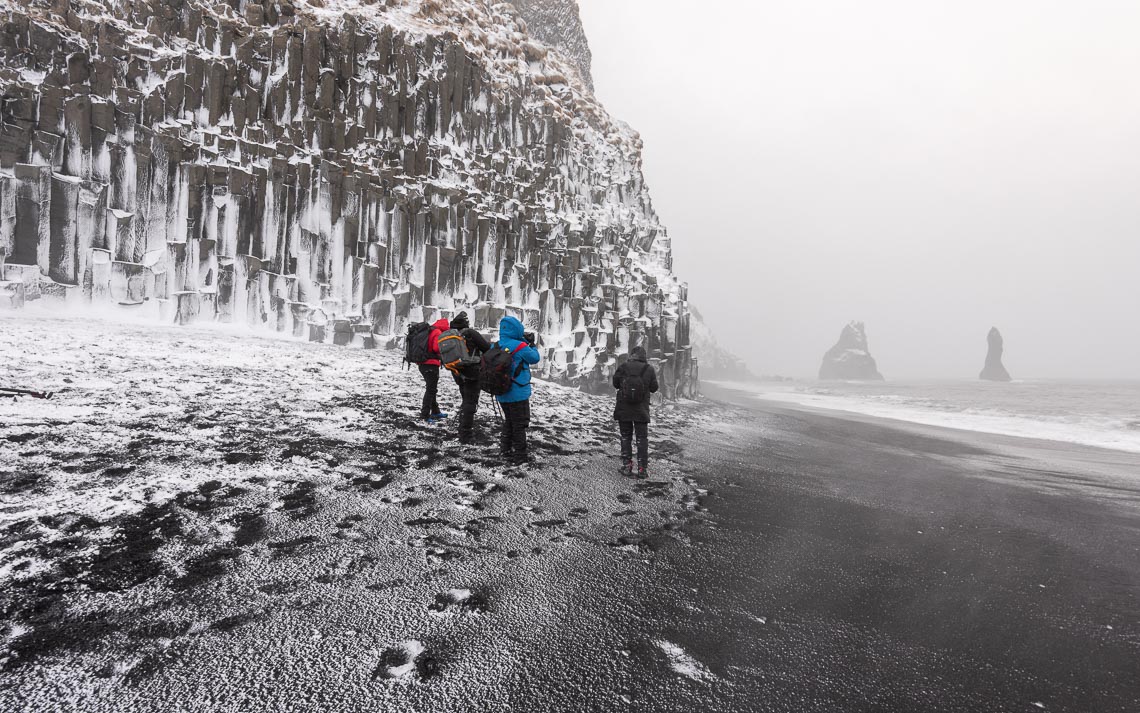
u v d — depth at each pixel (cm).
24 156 1153
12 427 488
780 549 416
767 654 264
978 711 227
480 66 1994
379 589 293
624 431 612
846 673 251
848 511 543
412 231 1569
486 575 324
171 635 235
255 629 245
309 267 1437
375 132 1650
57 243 1179
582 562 358
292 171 1446
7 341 824
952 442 1279
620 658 251
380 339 1427
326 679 216
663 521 460
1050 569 406
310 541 344
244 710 195
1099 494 702
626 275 2012
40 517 332
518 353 582
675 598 318
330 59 1619
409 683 219
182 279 1295
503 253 1714
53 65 1237
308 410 706
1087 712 230
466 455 588
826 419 1752
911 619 312
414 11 2081
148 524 341
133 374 761
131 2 1432
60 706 188
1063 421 2148
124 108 1285
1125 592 366
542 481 533
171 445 497
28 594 254
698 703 221
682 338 2030
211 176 1355
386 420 705
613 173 2478
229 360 963
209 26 1504
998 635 297
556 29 3606
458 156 1827
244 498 400
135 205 1273
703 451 822
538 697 218
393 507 418
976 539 474
